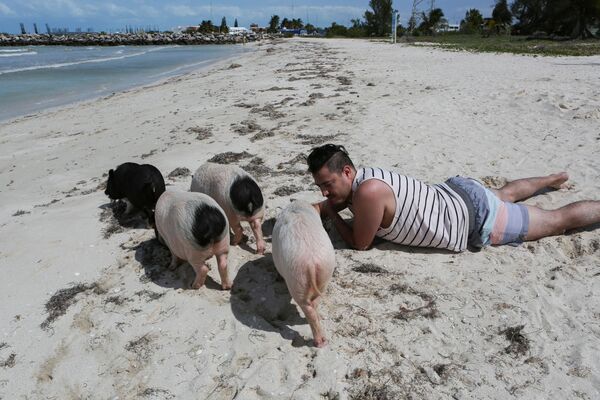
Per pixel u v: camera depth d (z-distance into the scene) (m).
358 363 3.42
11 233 5.71
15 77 25.80
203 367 3.50
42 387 3.51
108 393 3.38
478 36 49.62
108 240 5.36
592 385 3.12
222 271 4.25
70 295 4.39
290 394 3.21
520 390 3.13
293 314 4.04
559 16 43.31
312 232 3.60
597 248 4.68
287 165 7.33
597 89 11.33
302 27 115.69
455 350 3.51
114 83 23.05
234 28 115.50
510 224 4.67
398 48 32.25
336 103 11.78
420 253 4.72
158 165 7.75
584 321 3.69
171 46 74.69
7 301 4.42
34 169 8.85
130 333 3.88
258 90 14.91
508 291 4.09
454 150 7.62
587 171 6.37
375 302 4.05
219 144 8.72
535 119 9.08
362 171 4.52
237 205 4.71
